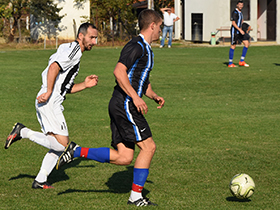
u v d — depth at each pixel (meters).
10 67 45.59
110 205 11.66
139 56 11.47
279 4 84.12
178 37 93.25
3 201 11.90
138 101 11.18
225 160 15.99
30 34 88.69
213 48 72.81
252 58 56.53
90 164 15.62
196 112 25.05
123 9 85.19
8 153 16.88
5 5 78.69
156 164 15.48
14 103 27.47
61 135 12.77
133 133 11.61
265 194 12.57
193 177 14.11
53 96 12.78
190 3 87.75
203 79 38.03
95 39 13.03
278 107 26.30
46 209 11.34
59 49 12.83
